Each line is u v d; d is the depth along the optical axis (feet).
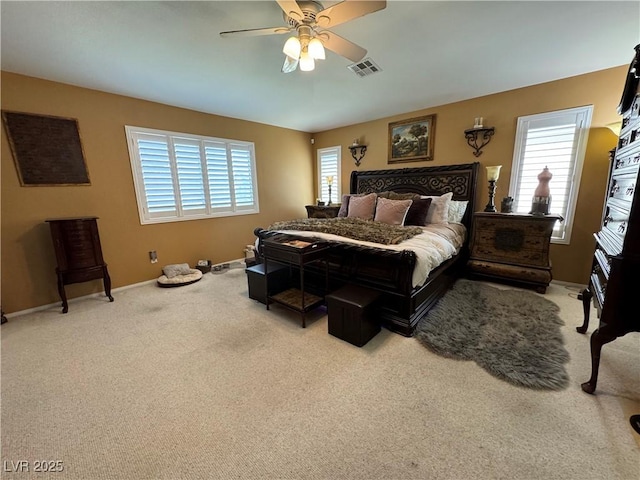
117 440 4.37
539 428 4.38
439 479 3.65
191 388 5.50
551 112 10.23
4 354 6.77
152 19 6.14
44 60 7.79
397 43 7.42
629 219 4.43
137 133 11.24
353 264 8.23
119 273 11.24
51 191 9.47
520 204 11.28
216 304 9.65
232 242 15.16
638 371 5.64
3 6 5.49
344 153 17.25
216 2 5.63
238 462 3.97
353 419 4.65
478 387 5.31
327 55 8.01
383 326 7.70
